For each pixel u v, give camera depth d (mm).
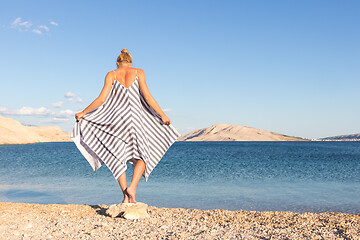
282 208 8016
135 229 4277
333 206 8242
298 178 15094
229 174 17062
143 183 12984
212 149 69938
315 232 4230
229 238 3902
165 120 5203
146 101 5262
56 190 10984
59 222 4691
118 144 4906
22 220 4836
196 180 14070
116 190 10945
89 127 4930
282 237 3926
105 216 5203
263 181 13734
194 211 6129
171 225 4621
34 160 29844
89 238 3822
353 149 66062
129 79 5129
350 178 15039
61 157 35250
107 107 5125
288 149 67375
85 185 12250
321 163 26312
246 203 8641
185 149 70250
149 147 5242
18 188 11539
